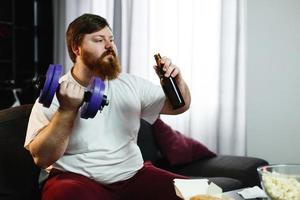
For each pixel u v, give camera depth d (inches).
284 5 96.3
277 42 97.7
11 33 117.6
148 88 64.8
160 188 60.7
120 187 60.6
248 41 100.2
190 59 100.3
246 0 97.4
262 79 99.9
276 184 42.1
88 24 59.5
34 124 57.0
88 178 58.5
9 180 59.1
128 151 62.8
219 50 97.6
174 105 55.1
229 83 97.2
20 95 113.1
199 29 98.7
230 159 84.5
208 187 48.0
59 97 48.3
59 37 119.8
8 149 60.3
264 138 101.1
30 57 126.3
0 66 117.3
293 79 97.2
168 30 102.4
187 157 85.0
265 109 100.4
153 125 88.5
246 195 50.8
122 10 107.6
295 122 98.0
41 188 63.7
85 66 60.9
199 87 99.4
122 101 62.0
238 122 97.6
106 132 60.8
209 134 99.9
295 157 98.9
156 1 103.2
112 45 60.8
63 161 59.5
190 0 99.3
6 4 117.0
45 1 124.4
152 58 104.5
